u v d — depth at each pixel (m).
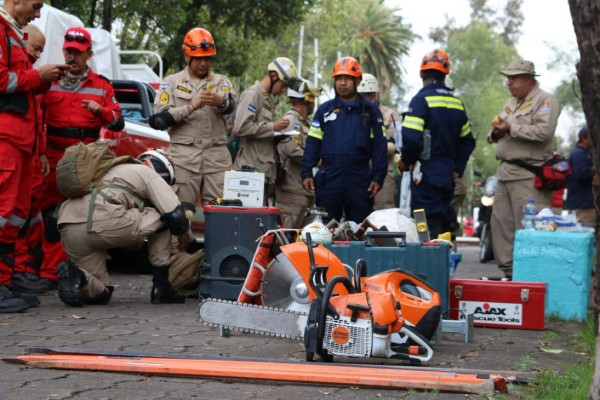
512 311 13.41
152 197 14.40
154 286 14.75
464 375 8.99
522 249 14.96
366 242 12.12
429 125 14.75
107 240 14.11
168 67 46.78
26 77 13.26
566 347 11.93
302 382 8.70
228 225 14.23
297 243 11.10
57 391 8.17
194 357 9.66
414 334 9.81
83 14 40.47
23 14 13.54
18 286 15.38
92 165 14.19
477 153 140.00
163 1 40.91
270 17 49.69
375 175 15.33
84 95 15.41
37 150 14.14
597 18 8.09
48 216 15.59
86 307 14.04
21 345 10.52
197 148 16.05
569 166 18.09
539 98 18.09
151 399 8.00
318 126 15.47
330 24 70.12
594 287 12.49
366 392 8.48
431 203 14.80
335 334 9.54
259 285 11.51
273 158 17.23
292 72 17.05
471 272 24.06
